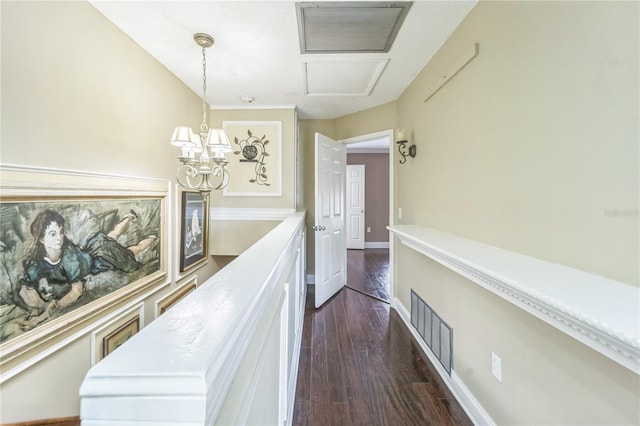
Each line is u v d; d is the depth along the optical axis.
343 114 3.75
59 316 1.43
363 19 1.71
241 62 2.27
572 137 0.99
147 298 2.18
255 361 0.73
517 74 1.26
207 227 3.31
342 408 1.69
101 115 1.70
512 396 1.28
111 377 0.38
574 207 0.99
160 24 1.78
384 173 6.70
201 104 3.06
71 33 1.49
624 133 0.82
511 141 1.31
